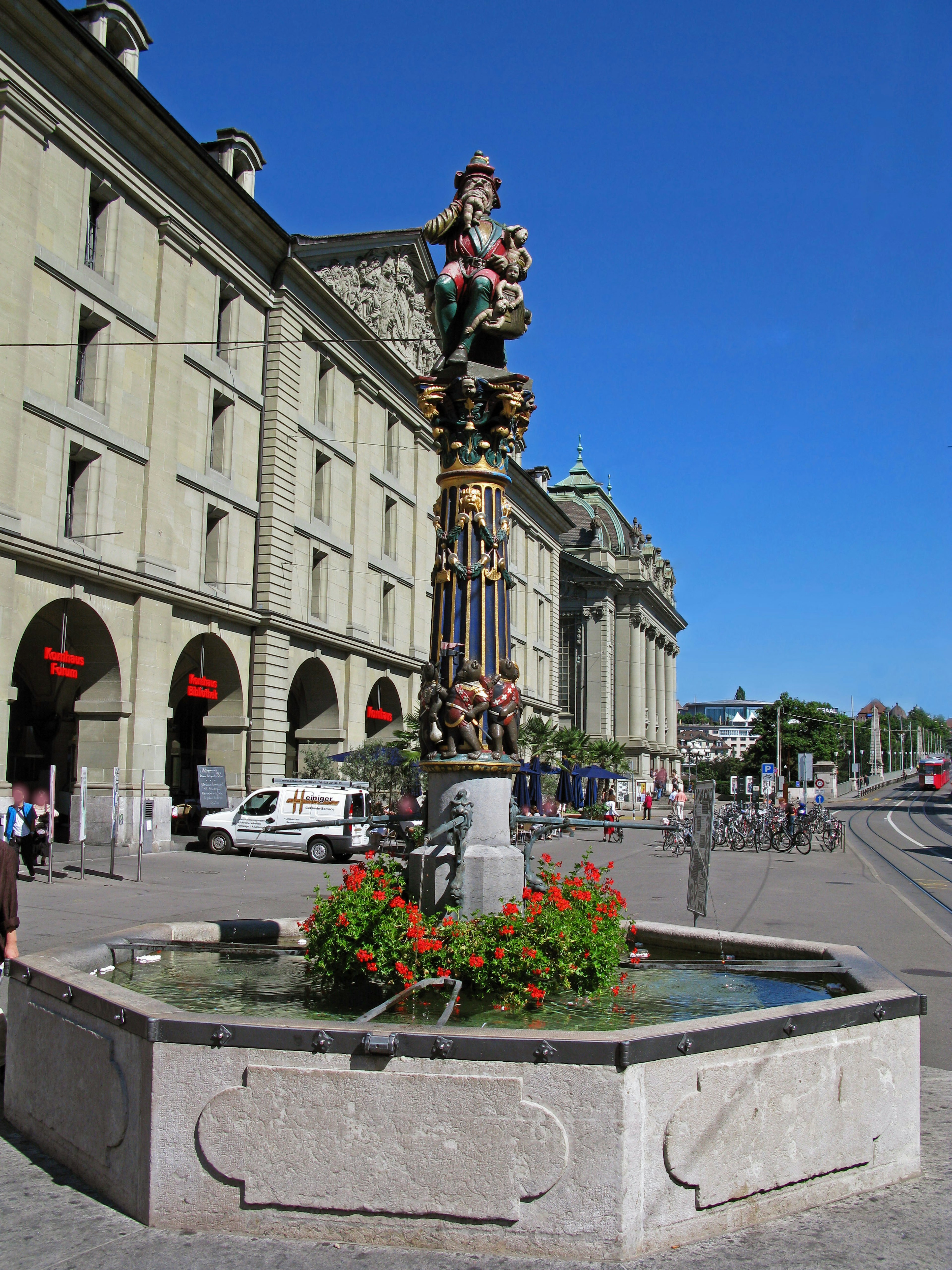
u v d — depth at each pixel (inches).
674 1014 259.6
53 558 917.8
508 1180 174.7
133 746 1034.1
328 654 1449.3
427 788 315.0
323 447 1439.5
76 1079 211.9
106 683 1026.7
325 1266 170.1
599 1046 174.7
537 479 2837.1
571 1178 173.8
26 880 764.0
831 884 886.4
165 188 1096.2
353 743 1503.4
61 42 916.6
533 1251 173.8
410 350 1669.5
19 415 888.3
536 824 323.3
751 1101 191.3
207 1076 184.5
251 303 1291.8
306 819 1047.6
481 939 259.1
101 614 1001.5
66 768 1065.5
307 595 1390.3
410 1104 178.1
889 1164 213.2
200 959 312.8
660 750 4008.4
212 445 1238.3
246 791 1256.8
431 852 289.9
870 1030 213.2
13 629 886.4
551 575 2674.7
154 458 1071.0
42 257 922.7
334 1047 180.5
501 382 319.0
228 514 1228.5
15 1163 216.4
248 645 1273.4
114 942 289.4
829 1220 193.9
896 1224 192.4
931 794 3690.9
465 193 346.3
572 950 265.9
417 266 1673.2
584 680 3496.6
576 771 1662.2
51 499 931.3
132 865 910.4
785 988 295.0
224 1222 182.4
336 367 1487.5
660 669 4360.2
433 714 302.8
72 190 970.1
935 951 524.1
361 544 1537.9
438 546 319.9
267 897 709.9
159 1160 185.0
